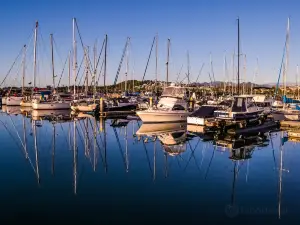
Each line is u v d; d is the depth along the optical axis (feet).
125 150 84.43
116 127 134.82
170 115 135.03
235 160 71.87
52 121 153.89
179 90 146.20
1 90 306.76
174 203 44.65
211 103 187.73
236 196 47.62
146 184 53.31
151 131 120.16
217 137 107.04
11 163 68.49
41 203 44.29
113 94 248.32
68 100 214.07
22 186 51.93
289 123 129.29
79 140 101.14
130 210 41.93
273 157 75.41
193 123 123.03
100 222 38.11
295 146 90.27
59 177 57.47
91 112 183.62
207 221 38.60
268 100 187.21
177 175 59.21
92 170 62.69
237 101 123.34
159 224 37.63
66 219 38.88
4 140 99.86
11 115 180.04
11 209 42.04
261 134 113.60
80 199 45.85
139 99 211.20
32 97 222.69
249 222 38.45
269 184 53.83
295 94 254.27
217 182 54.75
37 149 85.40
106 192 49.14
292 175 59.41
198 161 71.05
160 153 80.28
